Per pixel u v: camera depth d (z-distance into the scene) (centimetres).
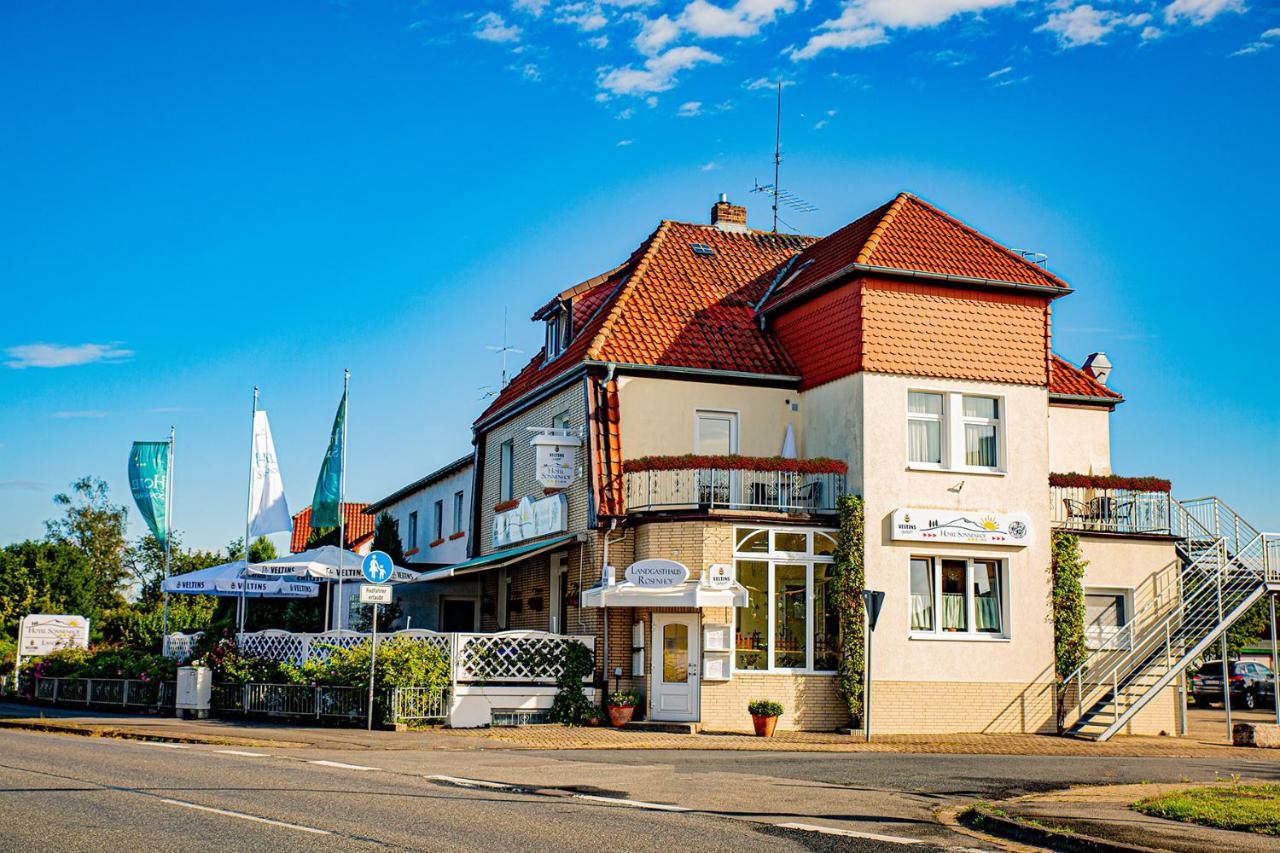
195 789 1251
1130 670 2598
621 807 1207
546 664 2402
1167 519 2711
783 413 2719
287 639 2653
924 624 2494
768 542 2453
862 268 2491
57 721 2378
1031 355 2623
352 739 2005
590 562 2555
